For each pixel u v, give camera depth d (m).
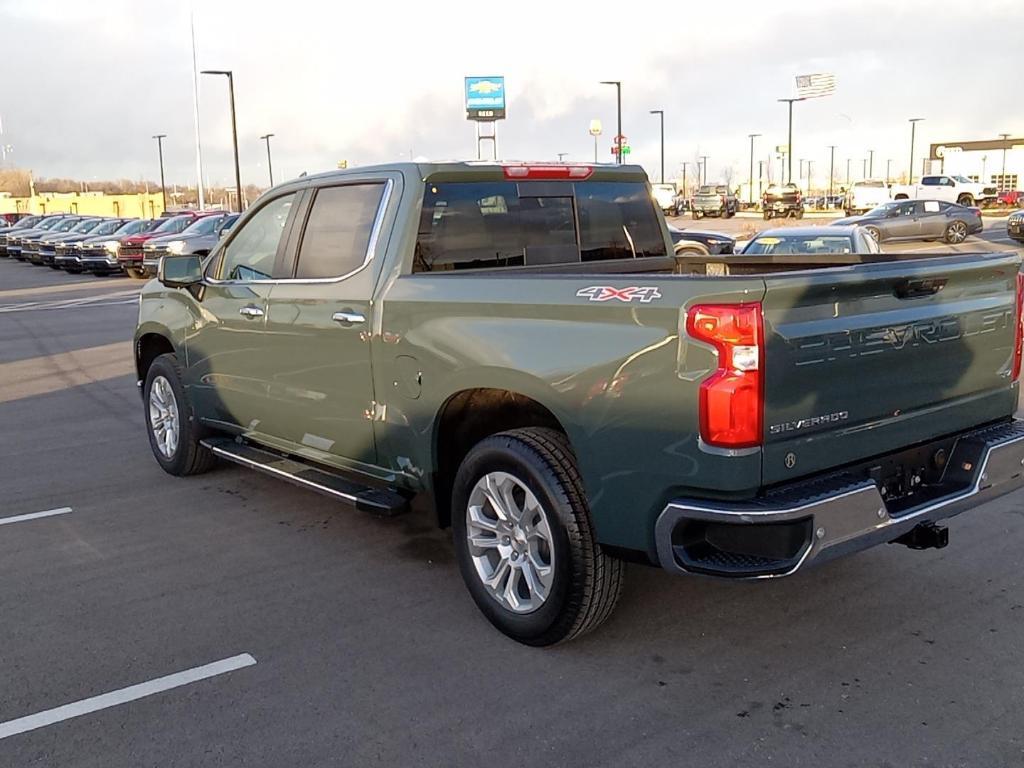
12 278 31.52
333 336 4.94
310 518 6.04
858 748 3.34
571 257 5.32
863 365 3.66
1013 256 4.39
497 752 3.37
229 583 4.98
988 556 5.10
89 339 15.59
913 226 31.94
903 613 4.43
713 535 3.50
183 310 6.38
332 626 4.43
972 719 3.50
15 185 133.25
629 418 3.58
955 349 4.07
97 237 31.89
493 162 5.00
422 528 5.83
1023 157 78.81
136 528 5.89
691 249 19.39
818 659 4.00
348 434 5.01
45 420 9.21
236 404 5.96
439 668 3.99
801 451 3.49
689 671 3.92
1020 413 7.95
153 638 4.33
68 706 3.74
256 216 5.75
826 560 3.45
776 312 3.36
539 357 3.86
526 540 4.08
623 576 3.97
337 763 3.32
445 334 4.27
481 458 4.18
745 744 3.38
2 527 5.94
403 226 4.66
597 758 3.32
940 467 4.15
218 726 3.58
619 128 48.44
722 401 3.31
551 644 4.09
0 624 4.50
